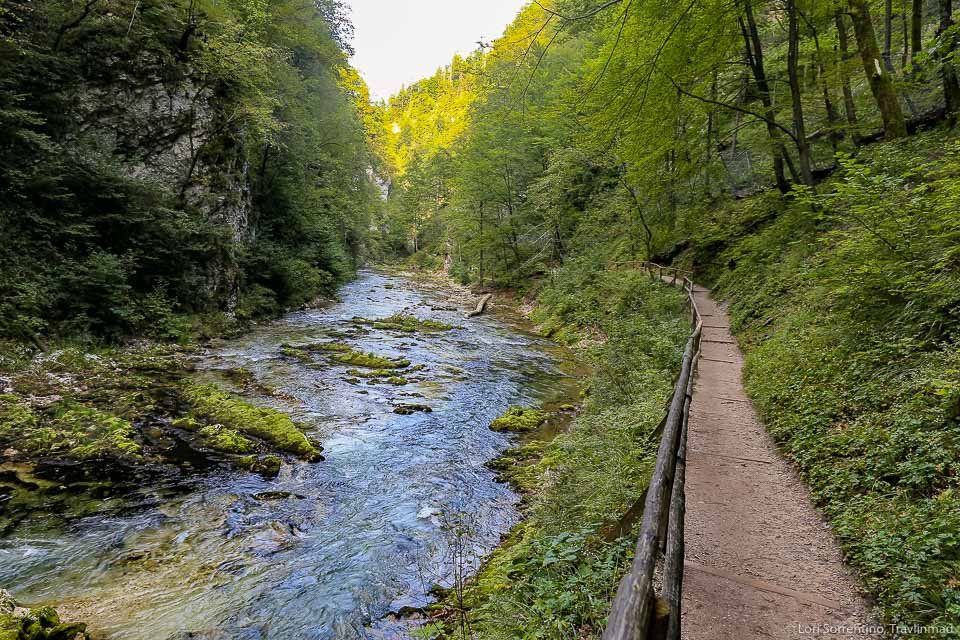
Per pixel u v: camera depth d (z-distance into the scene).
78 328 14.61
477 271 46.88
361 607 5.90
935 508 3.85
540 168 37.84
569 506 6.32
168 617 5.59
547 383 16.48
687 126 17.88
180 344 17.28
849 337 7.50
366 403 13.26
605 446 7.59
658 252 26.91
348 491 8.72
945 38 9.00
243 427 10.55
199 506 7.84
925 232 6.61
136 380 13.08
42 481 7.99
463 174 42.59
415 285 46.84
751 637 3.23
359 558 6.86
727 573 3.93
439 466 9.86
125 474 8.50
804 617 3.41
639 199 27.48
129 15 18.73
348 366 16.89
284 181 28.50
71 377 12.50
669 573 2.57
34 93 16.05
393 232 79.62
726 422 7.75
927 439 4.64
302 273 28.09
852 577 3.84
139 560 6.51
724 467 6.07
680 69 12.16
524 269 39.03
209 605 5.83
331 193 36.91
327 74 40.03
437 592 6.18
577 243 34.66
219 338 19.31
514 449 10.75
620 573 3.97
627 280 22.94
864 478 4.84
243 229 23.97
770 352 10.11
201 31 20.80
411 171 84.12
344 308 29.91
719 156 23.30
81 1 17.27
